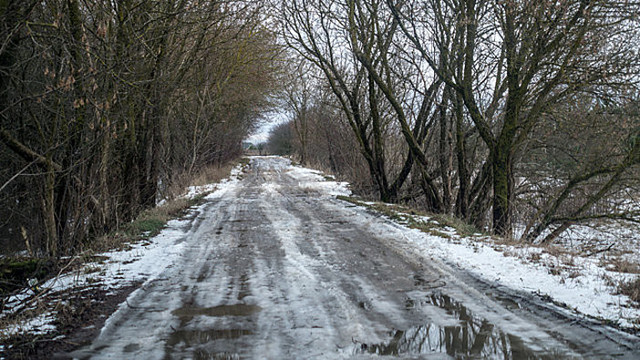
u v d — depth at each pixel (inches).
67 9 358.0
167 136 925.2
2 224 399.5
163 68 578.2
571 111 569.0
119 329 199.2
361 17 717.3
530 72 510.9
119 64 358.9
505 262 314.5
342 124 995.3
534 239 616.7
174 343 182.1
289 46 799.1
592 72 491.5
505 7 492.4
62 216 363.3
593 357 162.9
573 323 197.8
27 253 360.2
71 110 359.6
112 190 467.2
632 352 165.6
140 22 488.4
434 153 815.1
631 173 546.0
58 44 319.0
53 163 341.7
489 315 211.9
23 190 417.4
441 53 624.4
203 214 613.6
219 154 1499.8
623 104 519.8
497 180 544.7
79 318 213.0
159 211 589.3
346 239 419.2
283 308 225.6
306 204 721.0
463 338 183.5
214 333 192.5
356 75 804.6
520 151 642.2
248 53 893.8
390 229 468.4
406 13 641.0
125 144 519.5
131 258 347.9
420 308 223.5
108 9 387.2
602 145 581.6
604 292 236.8
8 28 281.0
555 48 494.0
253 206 698.8
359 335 187.9
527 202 682.8
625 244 642.2
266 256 351.3
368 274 292.8
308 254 356.5
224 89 1015.0
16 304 240.1
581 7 458.6
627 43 513.7
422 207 873.5
